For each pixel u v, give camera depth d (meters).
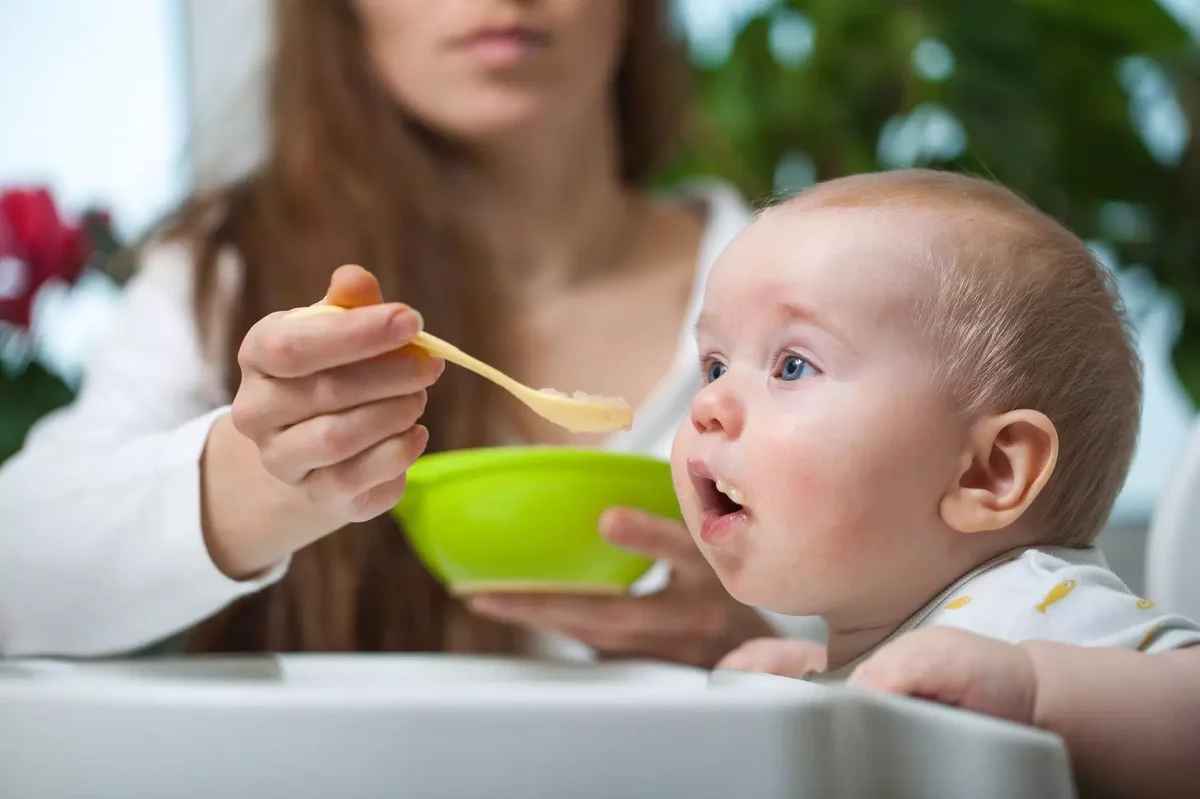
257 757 0.45
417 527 1.03
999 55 1.81
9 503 1.05
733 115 1.83
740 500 0.78
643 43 1.62
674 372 1.36
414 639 1.28
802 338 0.78
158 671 0.88
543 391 0.75
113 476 1.01
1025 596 0.69
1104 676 0.59
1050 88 1.82
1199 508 0.89
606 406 0.74
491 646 1.29
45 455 1.14
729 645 1.11
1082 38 1.81
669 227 1.61
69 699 0.47
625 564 1.03
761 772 0.45
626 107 1.66
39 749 0.47
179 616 0.98
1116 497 0.84
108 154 2.01
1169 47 1.80
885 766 0.47
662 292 1.53
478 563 1.01
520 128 1.36
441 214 1.41
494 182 1.48
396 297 1.36
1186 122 1.83
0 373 1.58
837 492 0.75
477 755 0.44
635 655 1.10
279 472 0.75
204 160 1.80
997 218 0.83
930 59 1.82
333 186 1.39
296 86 1.44
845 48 1.83
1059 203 1.82
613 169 1.61
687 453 0.82
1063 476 0.79
